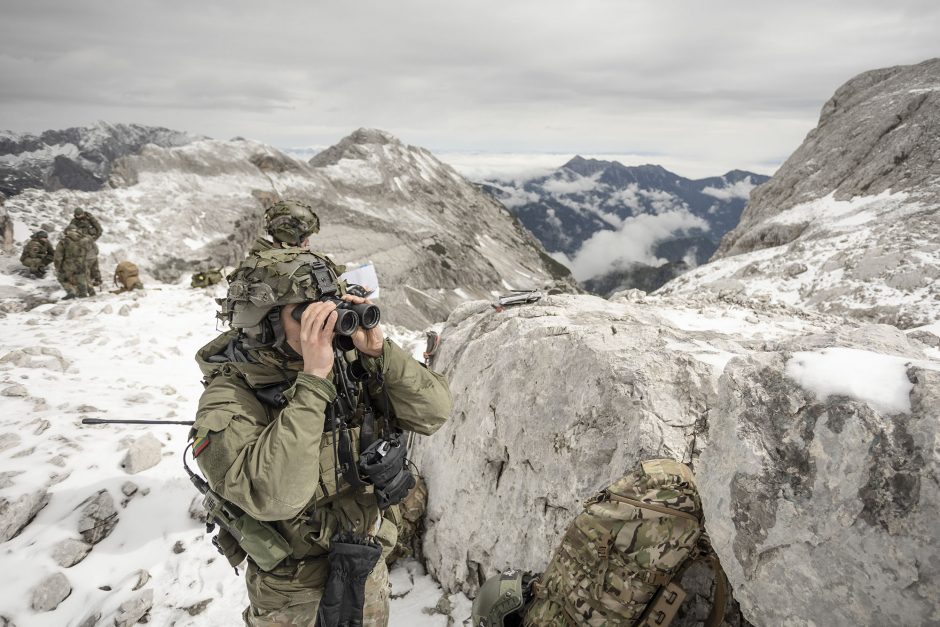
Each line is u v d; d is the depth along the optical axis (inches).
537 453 135.5
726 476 77.2
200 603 150.7
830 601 66.0
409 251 2714.1
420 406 91.2
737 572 74.8
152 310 440.8
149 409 238.2
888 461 64.3
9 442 190.7
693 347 134.4
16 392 230.8
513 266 4005.9
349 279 176.6
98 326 380.2
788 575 69.4
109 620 141.7
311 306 73.3
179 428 221.5
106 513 171.0
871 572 63.2
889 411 67.1
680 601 88.4
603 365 127.6
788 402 75.4
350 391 84.0
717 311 230.5
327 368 74.1
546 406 137.7
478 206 4771.2
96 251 530.3
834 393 71.7
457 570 150.0
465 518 151.6
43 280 569.0
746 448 75.2
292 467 69.5
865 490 64.9
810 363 77.2
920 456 62.8
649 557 87.3
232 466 72.1
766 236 1211.2
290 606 84.6
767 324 211.2
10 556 152.9
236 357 81.4
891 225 842.8
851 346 93.5
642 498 88.6
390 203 3472.0
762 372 80.6
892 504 62.9
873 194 1116.5
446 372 197.8
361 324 79.2
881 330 111.5
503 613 104.3
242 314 75.7
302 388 72.6
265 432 72.9
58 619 143.6
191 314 438.0
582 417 127.0
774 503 71.4
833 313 659.4
